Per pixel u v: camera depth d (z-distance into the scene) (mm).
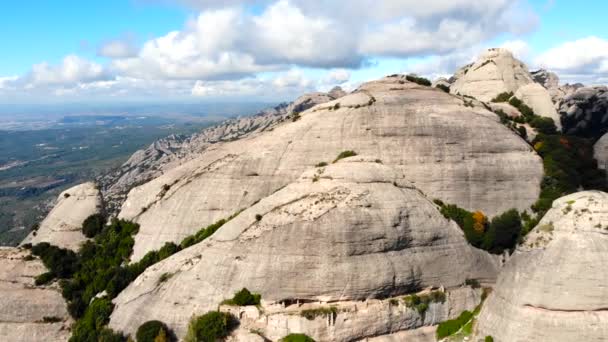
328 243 50562
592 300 43219
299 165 69188
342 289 49312
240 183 69625
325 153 69438
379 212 53500
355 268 50062
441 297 52562
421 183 66750
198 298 50906
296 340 46000
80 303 60281
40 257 67375
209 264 52656
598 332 42438
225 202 68875
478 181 67625
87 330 55219
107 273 61250
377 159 62438
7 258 66375
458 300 53406
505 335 45031
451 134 69375
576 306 43344
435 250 55156
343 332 48094
